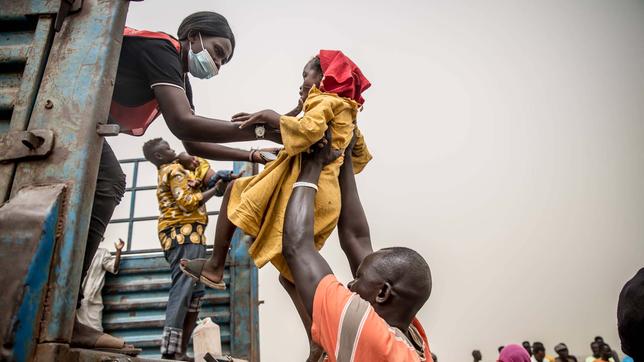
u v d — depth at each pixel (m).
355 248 2.13
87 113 1.54
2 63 1.64
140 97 2.39
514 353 5.09
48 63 1.62
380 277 1.50
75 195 1.43
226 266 3.96
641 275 1.17
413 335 1.58
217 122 2.13
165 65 2.23
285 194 1.89
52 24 1.67
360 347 1.26
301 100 2.41
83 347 1.78
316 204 1.93
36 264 1.29
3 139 1.49
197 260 2.31
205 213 4.12
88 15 1.68
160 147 4.24
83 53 1.62
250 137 2.12
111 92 1.64
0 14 1.68
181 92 2.24
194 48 2.50
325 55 2.23
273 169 1.98
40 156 1.48
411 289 1.48
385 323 1.33
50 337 1.28
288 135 1.81
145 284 4.08
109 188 2.12
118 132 1.54
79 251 1.41
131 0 1.79
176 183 3.96
